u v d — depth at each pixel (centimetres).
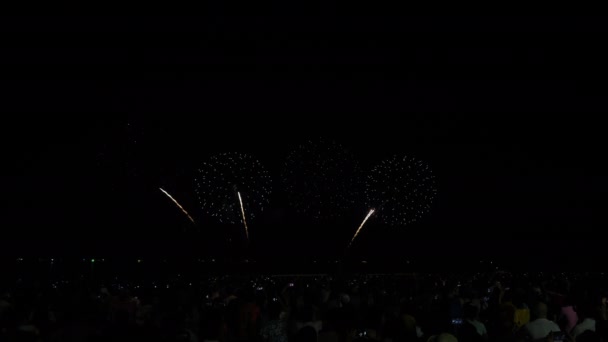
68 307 1102
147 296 1623
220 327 1085
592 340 952
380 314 1110
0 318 1112
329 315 1010
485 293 1908
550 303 1412
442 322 1041
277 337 1209
